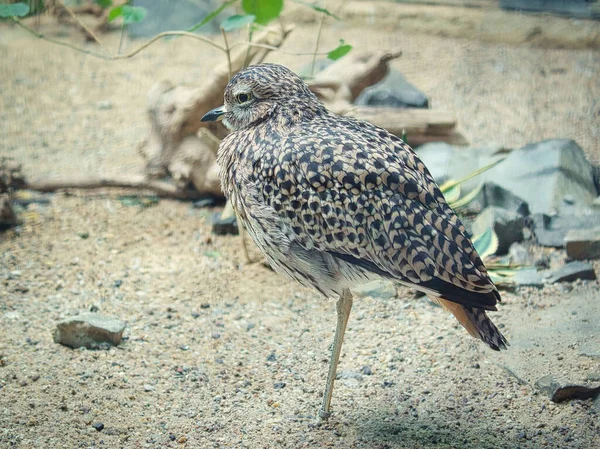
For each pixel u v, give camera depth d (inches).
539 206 284.0
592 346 211.9
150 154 324.2
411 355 219.8
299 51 480.1
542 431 187.3
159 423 193.9
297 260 187.3
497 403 197.9
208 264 273.0
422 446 183.8
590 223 274.4
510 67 458.3
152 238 290.8
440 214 179.6
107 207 314.0
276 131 191.0
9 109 415.8
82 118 407.2
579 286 247.8
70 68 476.1
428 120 327.3
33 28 532.4
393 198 177.2
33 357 219.1
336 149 179.9
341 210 178.1
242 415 197.5
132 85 452.1
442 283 174.9
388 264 177.8
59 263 272.2
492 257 265.0
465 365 213.2
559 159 297.4
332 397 203.8
